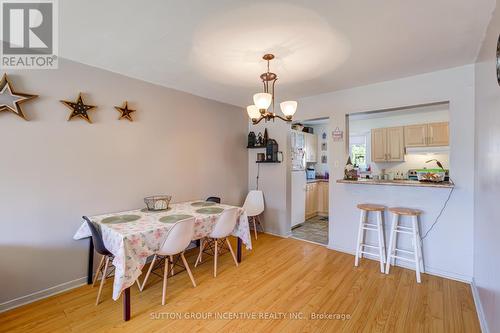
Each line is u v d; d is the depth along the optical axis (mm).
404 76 2871
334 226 3543
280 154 4215
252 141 4469
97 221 2359
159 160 3209
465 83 2543
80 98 2480
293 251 3498
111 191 2742
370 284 2533
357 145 5664
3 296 2086
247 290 2432
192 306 2168
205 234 2639
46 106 2285
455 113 2598
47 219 2305
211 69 2678
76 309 2115
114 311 2092
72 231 2459
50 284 2328
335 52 2258
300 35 1967
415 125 4746
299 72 2754
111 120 2740
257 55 2326
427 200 2785
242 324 1929
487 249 1881
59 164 2369
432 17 1718
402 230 2941
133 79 2930
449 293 2340
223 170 4152
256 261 3145
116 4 1590
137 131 2975
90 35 1990
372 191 3182
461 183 2576
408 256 2916
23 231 2178
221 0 1547
